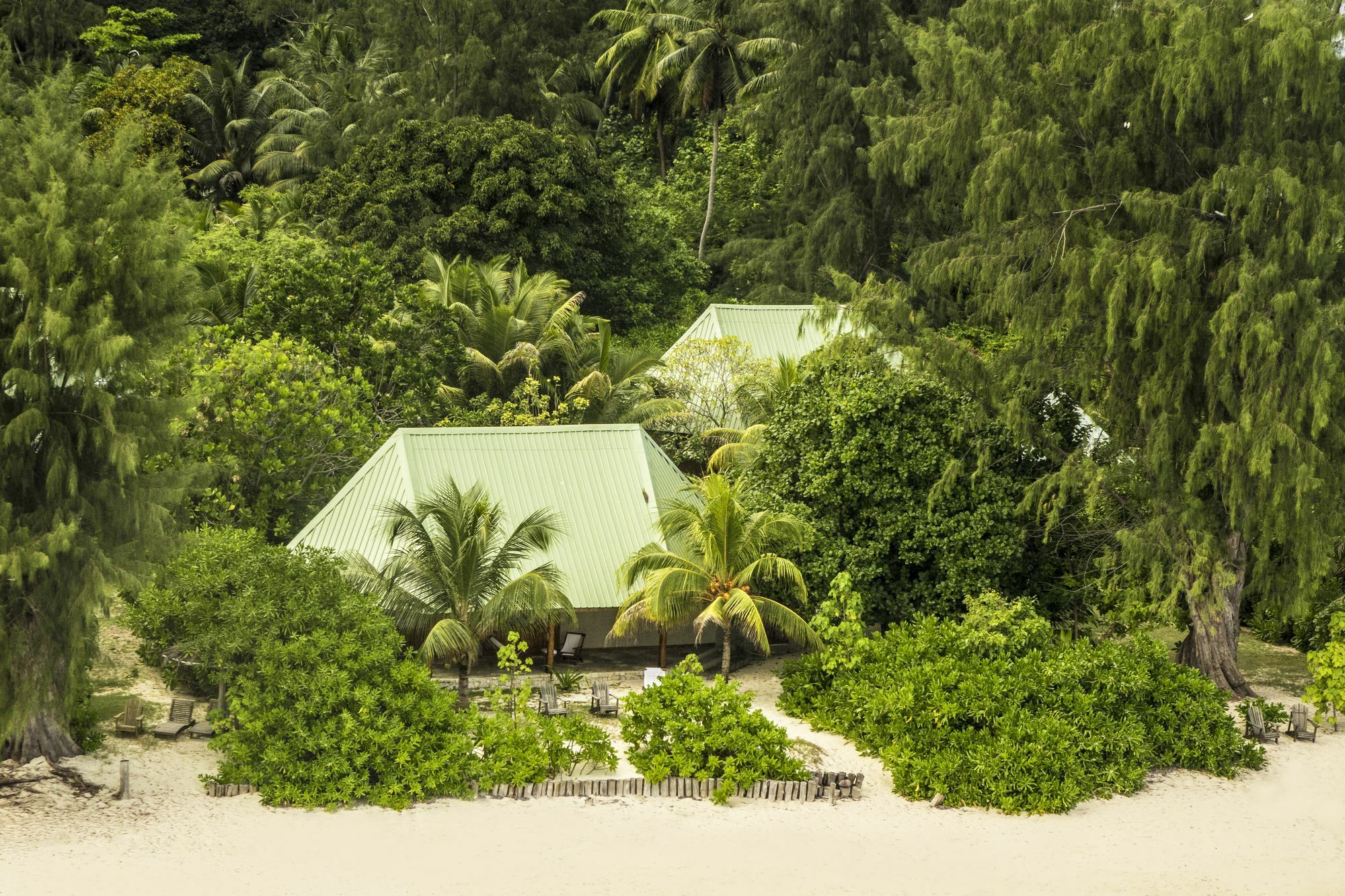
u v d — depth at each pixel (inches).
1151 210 3590.1
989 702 3157.0
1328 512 3622.0
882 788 3085.6
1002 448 4045.3
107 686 3489.2
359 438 4640.8
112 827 2591.0
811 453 4079.7
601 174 7509.8
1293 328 3467.0
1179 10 3543.3
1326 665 3654.0
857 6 7332.7
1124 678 3299.7
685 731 3038.9
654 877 2502.5
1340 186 3489.2
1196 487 3742.6
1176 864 2662.4
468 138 7062.0
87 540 2647.6
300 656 2906.0
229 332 4837.6
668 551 3949.3
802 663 3683.6
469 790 2910.9
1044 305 3828.7
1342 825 2920.8
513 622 3523.6
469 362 5743.1
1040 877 2571.4
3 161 2603.3
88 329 2529.5
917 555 3998.5
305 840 2605.8
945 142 4028.1
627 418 5615.2
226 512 4234.7
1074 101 3767.2
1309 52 3371.1
